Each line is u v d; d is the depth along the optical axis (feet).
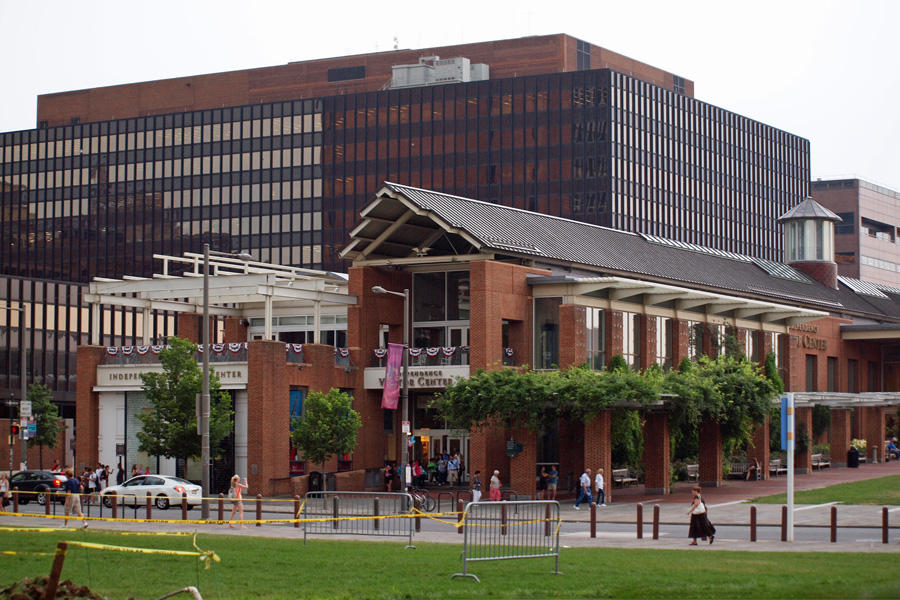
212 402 185.06
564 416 188.44
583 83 445.78
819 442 256.32
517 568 88.12
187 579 82.58
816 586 76.18
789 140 568.00
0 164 525.34
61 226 512.63
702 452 206.80
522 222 223.30
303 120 474.49
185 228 489.67
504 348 202.69
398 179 461.37
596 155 442.50
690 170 493.36
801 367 261.44
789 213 313.32
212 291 204.64
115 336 382.42
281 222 474.90
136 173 500.33
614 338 207.51
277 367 193.16
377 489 211.41
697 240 497.05
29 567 89.35
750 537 116.98
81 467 207.72
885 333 279.08
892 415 298.76
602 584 78.95
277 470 192.13
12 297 351.25
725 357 220.64
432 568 88.17
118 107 544.21
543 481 197.06
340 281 234.79
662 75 539.70
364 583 80.23
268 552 99.71
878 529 130.82
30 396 279.69
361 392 211.00
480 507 90.89
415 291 219.41
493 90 453.58
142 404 205.57
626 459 199.93
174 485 168.14
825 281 307.37
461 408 183.42
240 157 483.10
